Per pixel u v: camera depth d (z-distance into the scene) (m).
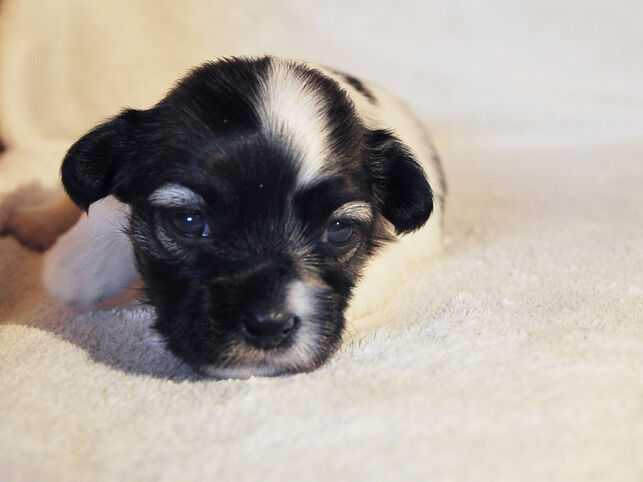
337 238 0.16
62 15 0.31
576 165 0.32
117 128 0.17
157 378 0.15
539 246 0.23
